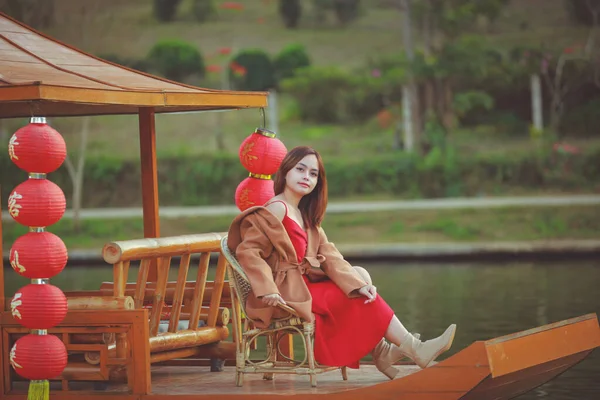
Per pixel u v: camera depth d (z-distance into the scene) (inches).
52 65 332.2
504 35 1823.3
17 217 284.0
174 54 1770.4
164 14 2006.6
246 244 301.7
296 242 307.7
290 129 1647.4
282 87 1673.2
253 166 364.8
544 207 1144.2
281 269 303.7
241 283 306.2
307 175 312.2
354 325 303.1
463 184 1315.2
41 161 284.0
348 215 1152.2
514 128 1582.2
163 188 1332.4
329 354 301.6
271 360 309.6
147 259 311.4
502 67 1550.2
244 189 368.2
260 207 305.3
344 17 2049.7
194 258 950.4
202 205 1312.7
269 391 299.6
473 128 1593.3
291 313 296.2
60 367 288.2
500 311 604.1
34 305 283.4
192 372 346.0
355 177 1334.9
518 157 1354.6
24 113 399.9
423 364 301.3
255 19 2066.9
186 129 1615.4
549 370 314.2
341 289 305.3
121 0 2041.1
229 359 345.7
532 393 395.2
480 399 307.9
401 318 582.9
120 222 1168.8
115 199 1366.9
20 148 283.1
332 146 1542.8
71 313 298.2
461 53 1473.9
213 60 1865.2
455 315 590.6
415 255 970.7
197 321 335.0
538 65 1563.7
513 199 1239.5
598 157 1347.2
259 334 303.7
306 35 2005.4
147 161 373.1
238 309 321.4
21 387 327.3
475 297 675.4
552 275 810.8
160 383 322.0
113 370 301.3
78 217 1152.2
